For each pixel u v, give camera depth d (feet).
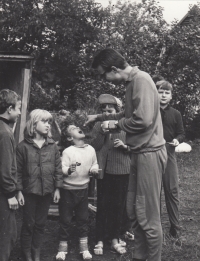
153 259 10.53
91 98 38.04
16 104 11.19
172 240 14.38
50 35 47.37
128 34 41.98
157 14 43.75
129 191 10.86
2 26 47.26
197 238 15.01
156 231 10.40
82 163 13.19
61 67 47.80
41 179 12.37
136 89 10.21
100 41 43.47
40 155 12.48
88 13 46.57
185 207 19.52
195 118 47.39
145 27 42.68
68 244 14.34
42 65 47.32
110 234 14.05
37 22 44.96
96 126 13.62
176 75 40.06
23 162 12.37
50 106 46.37
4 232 10.90
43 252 13.66
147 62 40.09
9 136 10.75
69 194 13.14
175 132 14.65
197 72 40.98
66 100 47.16
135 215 10.76
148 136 10.30
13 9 46.32
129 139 10.48
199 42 41.37
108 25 44.98
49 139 12.93
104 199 13.85
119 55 10.64
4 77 19.92
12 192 10.87
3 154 10.64
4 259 10.93
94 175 13.62
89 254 13.12
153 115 10.32
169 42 40.86
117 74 10.66
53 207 16.72
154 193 10.39
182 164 32.22
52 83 48.73
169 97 14.51
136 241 10.92
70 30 45.19
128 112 10.59
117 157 13.65
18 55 17.97
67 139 13.64
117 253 13.65
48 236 15.03
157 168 10.42
